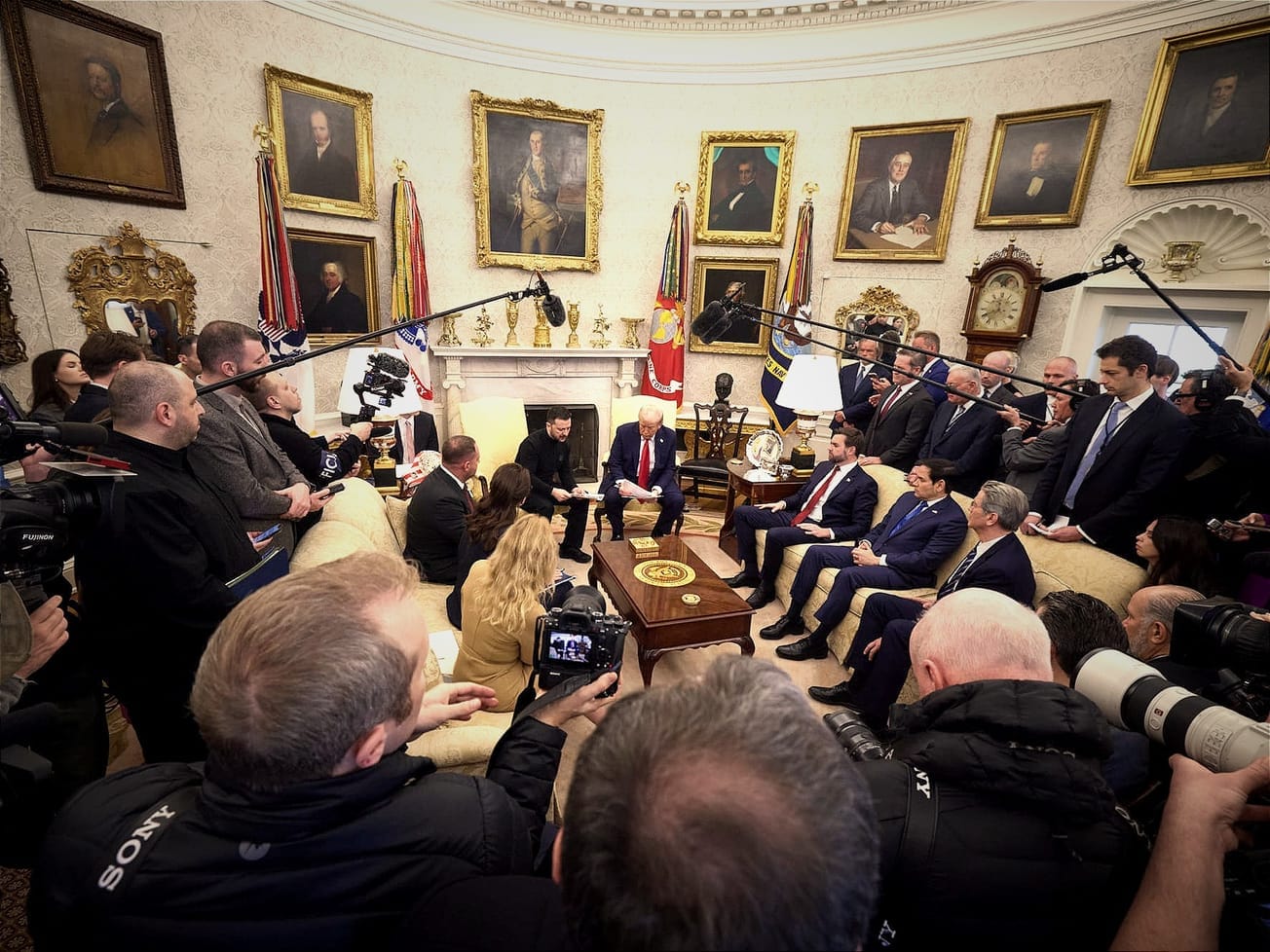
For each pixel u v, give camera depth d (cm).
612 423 528
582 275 571
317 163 435
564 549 442
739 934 38
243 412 221
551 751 90
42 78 307
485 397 539
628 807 43
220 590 157
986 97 469
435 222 509
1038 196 454
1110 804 72
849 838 42
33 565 100
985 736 75
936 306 511
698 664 312
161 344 369
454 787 69
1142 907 65
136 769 72
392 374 293
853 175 518
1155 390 262
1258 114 368
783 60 516
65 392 272
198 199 386
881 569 307
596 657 114
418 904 57
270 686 57
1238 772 73
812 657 318
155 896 58
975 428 369
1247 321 392
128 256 351
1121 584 236
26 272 315
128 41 339
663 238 576
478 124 495
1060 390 279
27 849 108
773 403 555
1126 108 418
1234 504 248
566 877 46
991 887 70
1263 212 375
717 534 497
